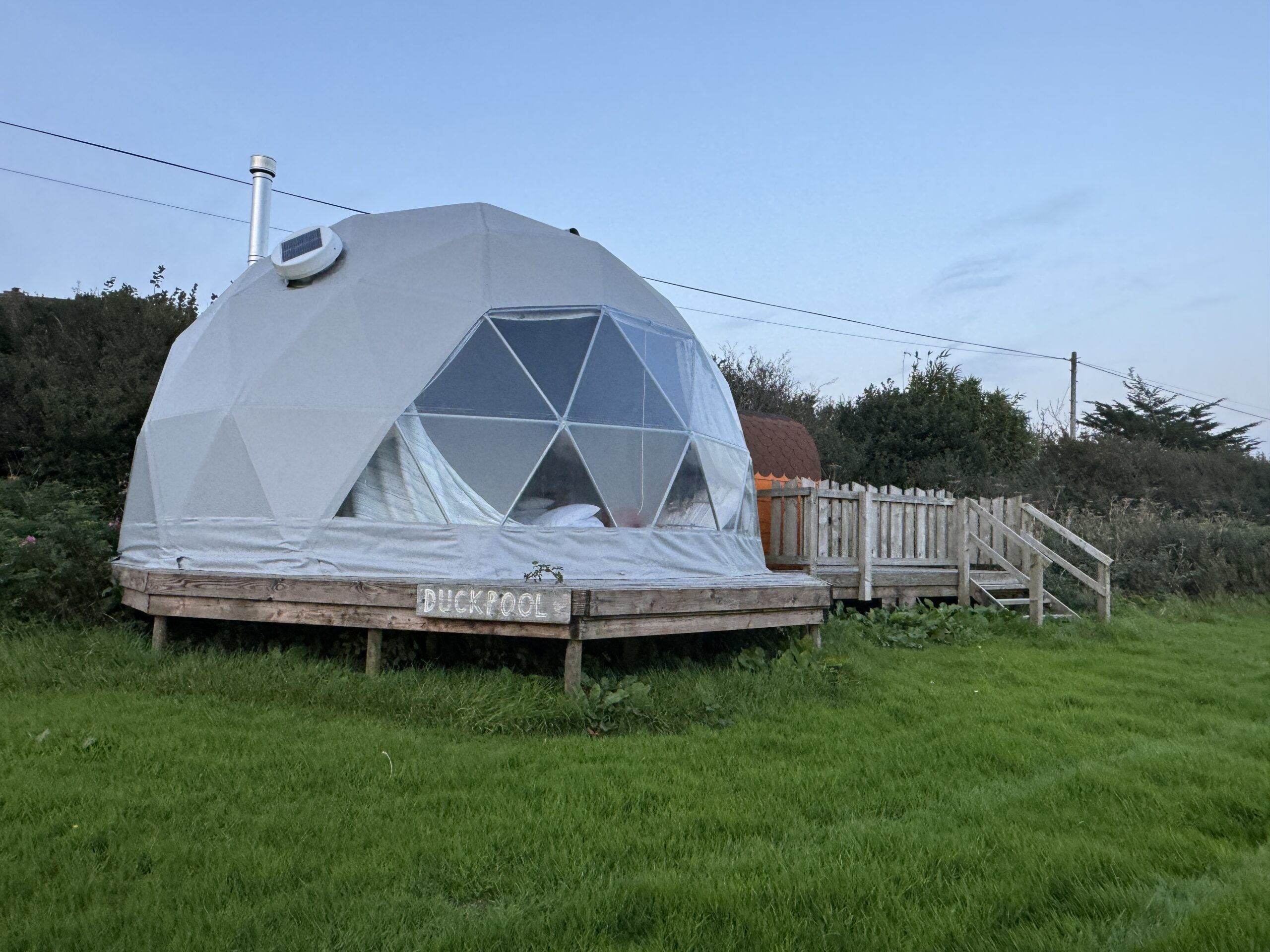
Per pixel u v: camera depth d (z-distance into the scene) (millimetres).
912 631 10227
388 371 7984
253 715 5961
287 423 7945
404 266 8812
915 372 29672
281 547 7602
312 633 7727
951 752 5410
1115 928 2998
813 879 3375
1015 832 3984
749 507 10117
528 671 7324
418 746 5270
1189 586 15836
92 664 7078
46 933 2867
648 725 6113
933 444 26891
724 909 3117
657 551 8336
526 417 8023
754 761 5180
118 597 8570
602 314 8922
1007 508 13547
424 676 6785
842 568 11242
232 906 3094
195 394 8680
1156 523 17719
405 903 3156
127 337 13539
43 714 5766
